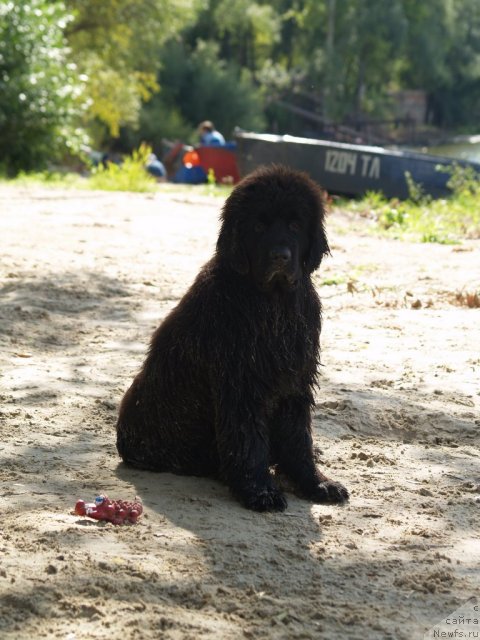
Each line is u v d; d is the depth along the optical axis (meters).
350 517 5.87
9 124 28.84
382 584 4.90
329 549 5.34
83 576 4.70
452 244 16.69
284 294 6.01
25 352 9.34
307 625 4.41
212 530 5.48
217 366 6.01
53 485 6.14
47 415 7.52
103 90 48.91
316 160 27.27
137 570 4.82
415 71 96.62
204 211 19.69
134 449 6.58
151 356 6.42
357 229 18.48
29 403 7.80
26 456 6.65
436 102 101.00
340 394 8.23
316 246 6.07
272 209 5.88
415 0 92.38
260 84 90.31
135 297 11.96
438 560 5.23
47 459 6.62
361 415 7.76
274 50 95.62
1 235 15.70
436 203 22.00
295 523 5.73
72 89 30.52
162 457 6.53
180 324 6.24
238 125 76.38
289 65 96.12
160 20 50.75
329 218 19.95
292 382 6.12
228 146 35.09
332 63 86.00
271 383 6.05
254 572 4.95
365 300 12.09
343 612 4.56
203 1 63.44
